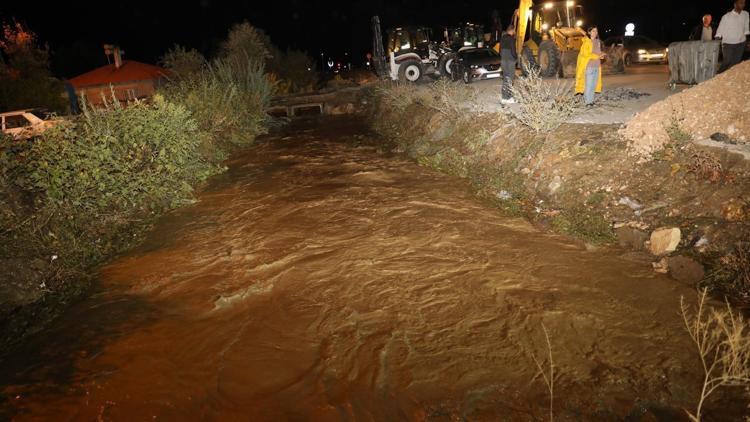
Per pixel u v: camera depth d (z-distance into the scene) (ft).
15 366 15.66
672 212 20.47
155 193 30.48
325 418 12.58
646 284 17.38
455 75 69.05
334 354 15.02
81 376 14.83
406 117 51.44
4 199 23.25
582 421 11.84
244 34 91.71
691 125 23.32
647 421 11.71
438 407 12.63
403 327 16.08
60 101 67.72
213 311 17.95
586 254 20.03
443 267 19.92
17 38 73.92
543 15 60.85
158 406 13.35
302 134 60.64
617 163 24.25
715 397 12.15
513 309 16.57
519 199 26.76
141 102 34.32
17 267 20.79
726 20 36.40
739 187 19.25
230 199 32.07
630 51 75.72
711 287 16.62
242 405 13.20
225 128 53.88
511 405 12.48
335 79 122.72
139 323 17.52
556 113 30.07
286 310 17.65
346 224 25.62
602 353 14.07
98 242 25.25
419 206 27.61
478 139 35.12
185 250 23.82
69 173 26.07
